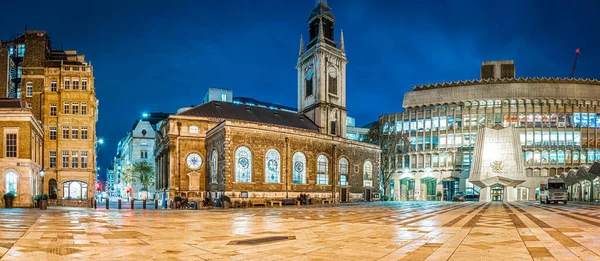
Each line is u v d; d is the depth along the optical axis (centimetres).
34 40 5831
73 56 6397
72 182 5706
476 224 1792
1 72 5688
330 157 5788
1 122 4078
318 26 7294
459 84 8725
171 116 5438
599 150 8175
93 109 6012
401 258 962
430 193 8681
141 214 2784
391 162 8406
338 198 5800
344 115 7275
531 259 923
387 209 3466
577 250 1038
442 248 1102
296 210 3434
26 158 4100
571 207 3478
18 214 2680
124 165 10769
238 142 4756
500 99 8362
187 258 984
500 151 6900
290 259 966
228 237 1388
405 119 8988
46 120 5700
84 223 1942
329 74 7150
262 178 4916
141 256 1009
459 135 8350
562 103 8306
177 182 5331
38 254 1030
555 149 8112
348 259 960
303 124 6762
